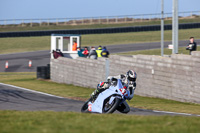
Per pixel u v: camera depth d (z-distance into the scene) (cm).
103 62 6881
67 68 8131
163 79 5553
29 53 16138
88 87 7381
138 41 18688
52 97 5425
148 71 5884
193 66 4928
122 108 3400
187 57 5041
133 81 3184
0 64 13188
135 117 2617
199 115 3806
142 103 4947
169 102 5100
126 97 3122
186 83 5075
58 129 1959
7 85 7169
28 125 2153
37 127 2052
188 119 2533
